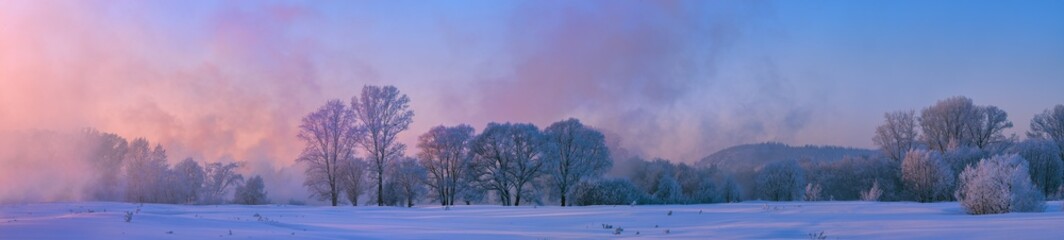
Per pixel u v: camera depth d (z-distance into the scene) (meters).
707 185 68.75
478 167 65.44
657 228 23.58
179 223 18.81
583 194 61.72
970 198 29.45
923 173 61.78
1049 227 14.45
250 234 16.86
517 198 64.94
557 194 68.69
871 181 73.25
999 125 74.69
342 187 61.28
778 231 19.41
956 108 75.62
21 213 30.28
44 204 44.47
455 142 65.25
